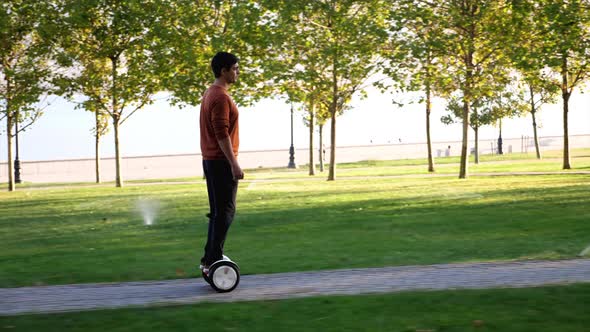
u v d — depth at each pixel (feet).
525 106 149.59
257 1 94.58
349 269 22.61
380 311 14.99
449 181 86.22
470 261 24.26
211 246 19.42
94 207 64.18
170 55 94.22
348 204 56.29
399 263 24.43
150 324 14.40
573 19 82.43
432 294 16.66
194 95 92.63
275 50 95.20
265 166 197.67
